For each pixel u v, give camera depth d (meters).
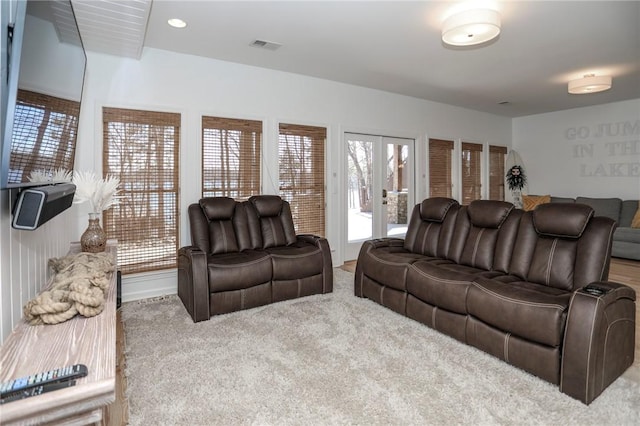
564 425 1.69
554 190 7.00
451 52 3.82
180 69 3.82
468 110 6.70
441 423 1.72
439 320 2.71
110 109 3.49
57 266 1.80
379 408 1.83
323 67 4.31
